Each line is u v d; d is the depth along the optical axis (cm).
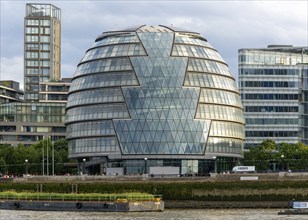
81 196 13438
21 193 14200
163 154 18950
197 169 19475
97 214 12281
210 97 19788
